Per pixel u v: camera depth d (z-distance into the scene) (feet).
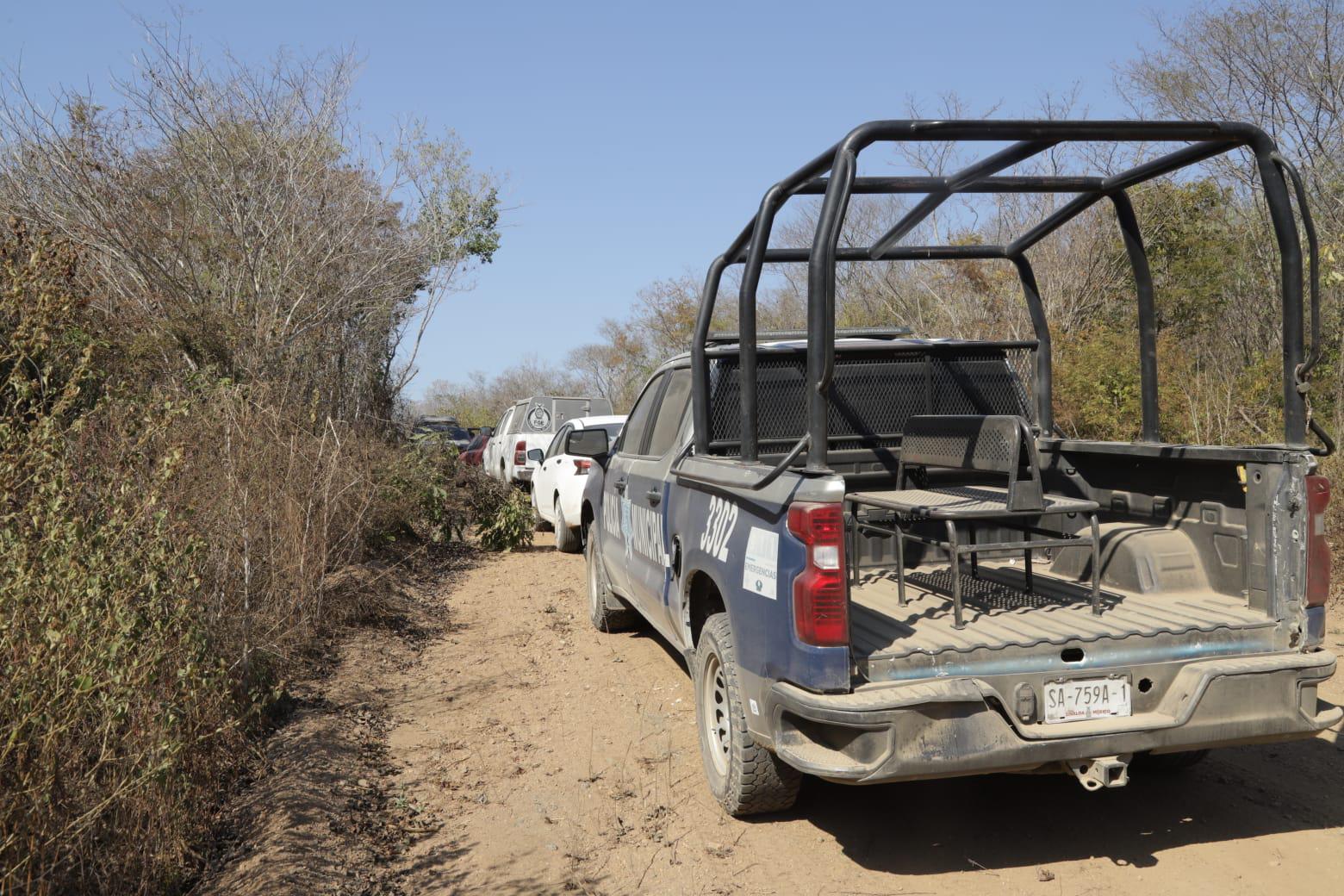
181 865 13.19
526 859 14.07
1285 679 12.63
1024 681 12.36
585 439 25.89
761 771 14.40
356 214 45.62
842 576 12.18
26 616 11.25
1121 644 12.75
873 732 11.76
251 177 42.09
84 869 11.91
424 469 40.06
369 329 46.24
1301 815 14.76
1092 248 58.54
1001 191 15.89
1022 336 55.62
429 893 13.19
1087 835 14.38
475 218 51.47
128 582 12.86
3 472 12.25
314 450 28.50
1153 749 12.35
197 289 38.75
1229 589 14.25
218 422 23.17
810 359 12.50
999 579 16.31
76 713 11.30
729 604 14.58
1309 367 13.19
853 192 14.52
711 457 16.83
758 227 14.79
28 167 36.99
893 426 18.54
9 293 15.25
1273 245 52.44
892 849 14.11
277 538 23.76
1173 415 42.04
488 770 17.44
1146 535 15.15
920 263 66.59
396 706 21.08
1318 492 13.11
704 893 13.04
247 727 17.78
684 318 114.11
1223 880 12.84
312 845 13.96
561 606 31.35
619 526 23.91
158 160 40.73
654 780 16.89
